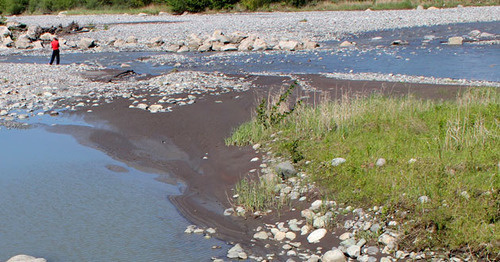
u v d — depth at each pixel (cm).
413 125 1259
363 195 952
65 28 4972
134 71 2916
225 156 1309
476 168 966
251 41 3728
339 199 962
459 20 4666
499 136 1105
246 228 933
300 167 1134
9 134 1659
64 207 1064
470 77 2317
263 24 4869
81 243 898
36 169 1312
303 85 2173
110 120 1752
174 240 902
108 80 2556
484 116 1279
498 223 786
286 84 2217
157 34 4581
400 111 1403
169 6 6931
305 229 889
